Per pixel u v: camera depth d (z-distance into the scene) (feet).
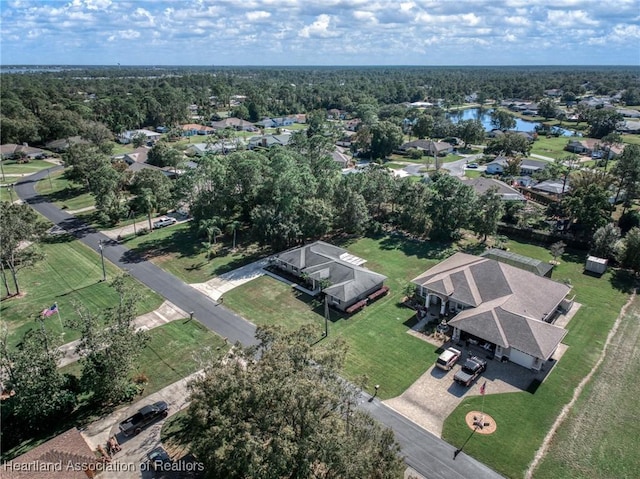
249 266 229.45
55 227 280.51
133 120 619.26
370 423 97.50
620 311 184.85
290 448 83.87
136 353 135.03
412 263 231.30
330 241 261.85
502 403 134.92
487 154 487.61
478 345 161.89
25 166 435.12
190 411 99.35
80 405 134.72
